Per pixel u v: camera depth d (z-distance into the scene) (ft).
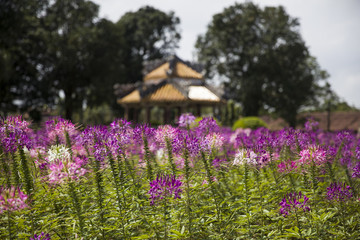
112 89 159.12
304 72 174.81
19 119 16.56
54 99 139.13
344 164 20.29
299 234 14.15
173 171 16.33
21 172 15.64
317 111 204.74
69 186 14.06
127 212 14.84
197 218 15.42
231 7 180.34
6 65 106.93
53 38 135.03
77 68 143.23
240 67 179.63
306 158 15.64
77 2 144.77
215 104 107.45
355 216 15.19
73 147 18.34
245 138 23.65
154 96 103.55
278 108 168.76
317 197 16.14
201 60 186.29
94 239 14.60
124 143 16.07
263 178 19.86
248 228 15.28
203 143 16.02
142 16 199.41
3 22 115.85
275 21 174.40
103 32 147.84
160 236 14.66
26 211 12.82
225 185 19.85
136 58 189.26
